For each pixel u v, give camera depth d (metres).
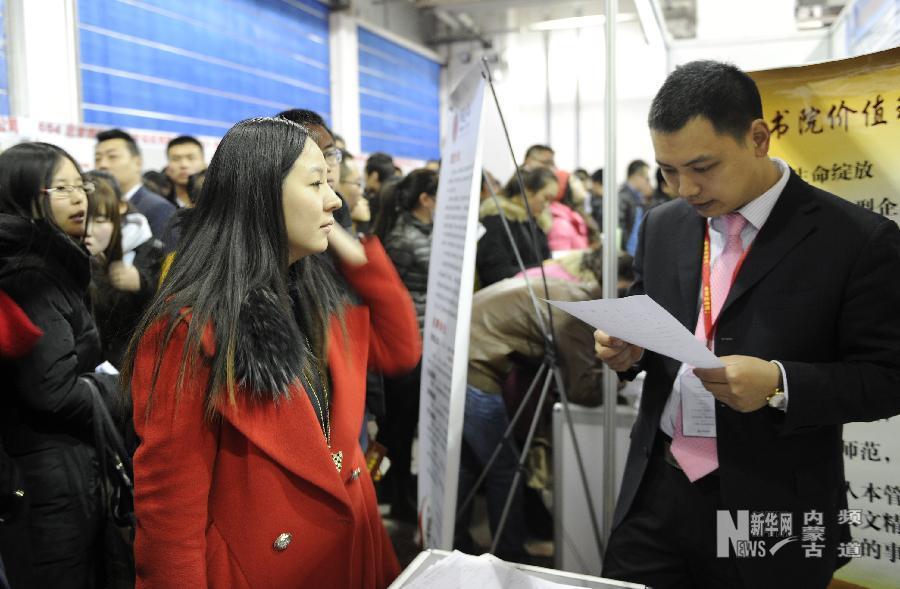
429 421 1.66
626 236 3.74
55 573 1.35
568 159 8.55
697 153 0.93
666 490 1.13
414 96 8.56
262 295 0.81
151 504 0.81
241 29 5.50
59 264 1.34
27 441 1.32
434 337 1.63
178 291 0.82
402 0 7.82
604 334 1.11
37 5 3.38
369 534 1.00
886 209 1.18
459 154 1.51
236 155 0.83
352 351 1.03
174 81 4.70
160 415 0.80
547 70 8.43
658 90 0.99
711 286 1.06
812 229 0.97
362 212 2.76
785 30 2.76
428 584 0.81
